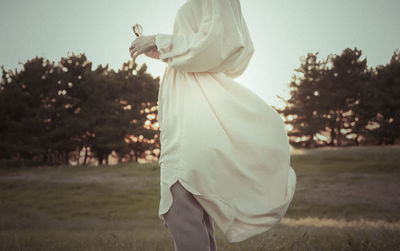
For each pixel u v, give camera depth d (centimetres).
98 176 4784
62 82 6688
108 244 386
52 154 6919
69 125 6306
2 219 2209
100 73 7131
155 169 5091
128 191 3762
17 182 4444
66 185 4209
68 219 2414
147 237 509
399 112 6612
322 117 7156
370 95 6900
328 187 3425
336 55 7338
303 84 7412
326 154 5612
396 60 6906
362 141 7244
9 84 6397
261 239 348
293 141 7462
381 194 2995
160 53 166
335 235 405
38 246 417
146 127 7238
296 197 2984
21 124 6059
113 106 6806
